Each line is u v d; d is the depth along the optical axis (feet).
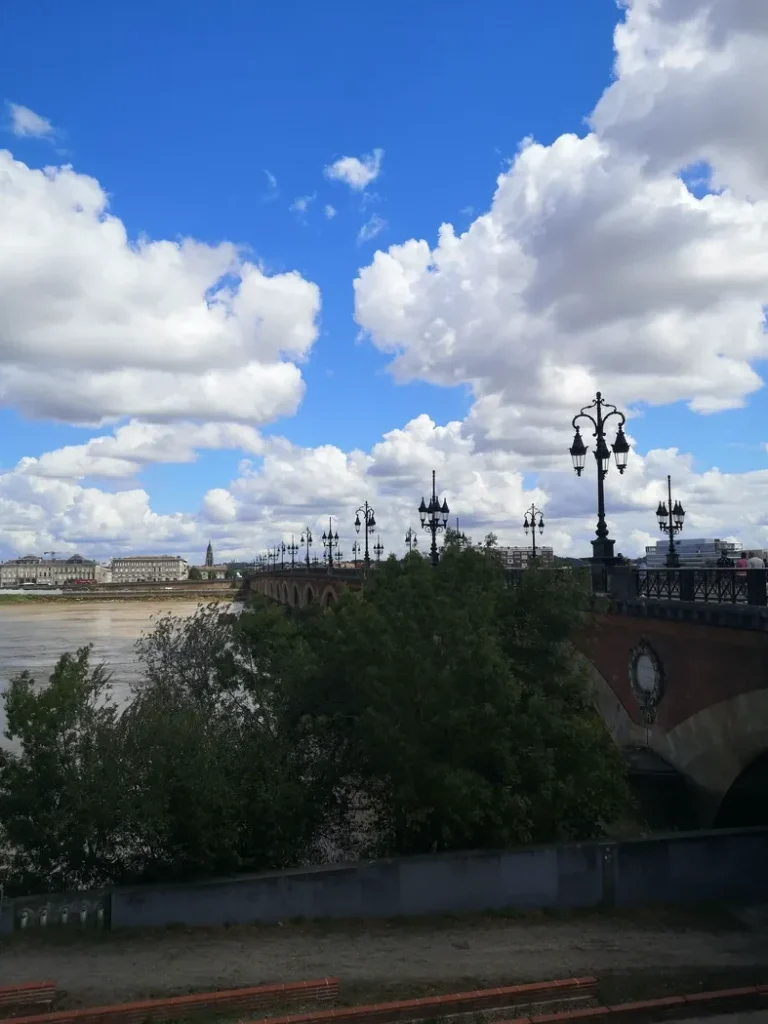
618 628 87.81
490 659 68.44
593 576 94.07
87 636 427.33
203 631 88.58
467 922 64.85
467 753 69.36
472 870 67.36
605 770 72.02
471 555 80.18
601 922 65.36
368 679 71.67
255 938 60.95
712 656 71.15
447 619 70.95
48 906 62.18
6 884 67.26
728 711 68.54
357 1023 46.42
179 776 65.51
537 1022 46.14
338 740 77.00
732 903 70.13
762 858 71.97
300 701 77.97
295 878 65.05
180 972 54.49
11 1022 44.96
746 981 54.54
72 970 54.75
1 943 59.52
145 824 63.26
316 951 58.44
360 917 65.46
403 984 53.16
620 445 97.55
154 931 62.08
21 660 309.63
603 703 91.35
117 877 67.56
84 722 69.46
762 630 63.16
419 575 76.33
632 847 69.82
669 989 53.01
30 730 67.77
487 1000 49.03
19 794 67.10
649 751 82.74
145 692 82.28
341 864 67.62
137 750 67.05
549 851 68.54
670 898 70.18
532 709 70.44
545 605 77.30
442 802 68.23
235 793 68.18
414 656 69.56
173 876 65.87
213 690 83.87
